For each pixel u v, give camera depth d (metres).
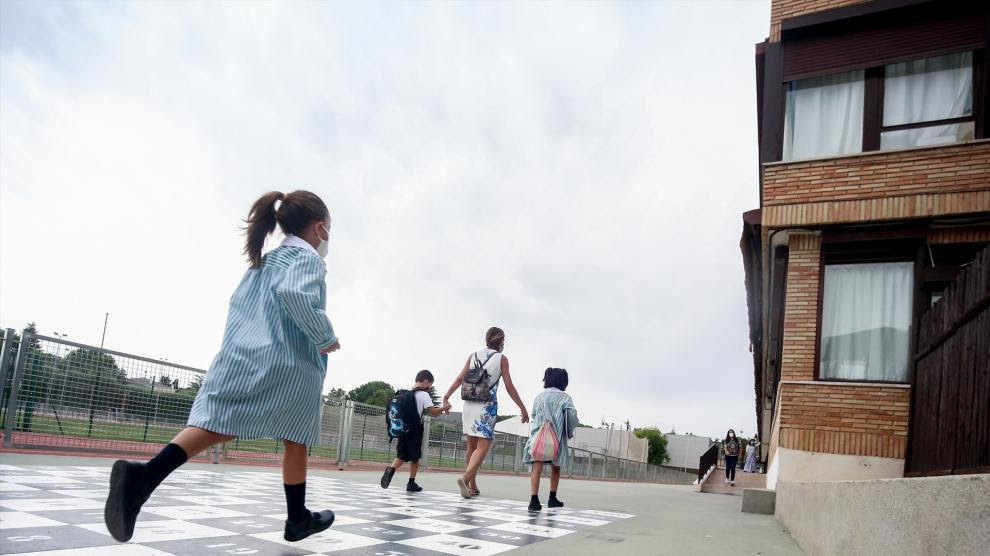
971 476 1.67
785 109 9.51
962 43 8.54
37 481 4.81
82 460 7.23
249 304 2.64
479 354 7.27
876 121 8.93
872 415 8.06
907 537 2.11
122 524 2.13
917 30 8.84
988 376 3.92
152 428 9.11
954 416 4.70
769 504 7.90
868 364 8.45
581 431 60.28
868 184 8.63
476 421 7.07
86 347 8.22
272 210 2.81
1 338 7.38
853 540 2.86
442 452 15.98
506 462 19.58
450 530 4.14
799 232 9.04
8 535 2.74
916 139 8.70
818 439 8.26
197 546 2.87
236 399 2.41
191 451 2.34
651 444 81.88
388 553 3.11
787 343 8.82
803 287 8.89
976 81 8.46
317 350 2.72
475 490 7.40
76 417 8.10
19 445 7.48
